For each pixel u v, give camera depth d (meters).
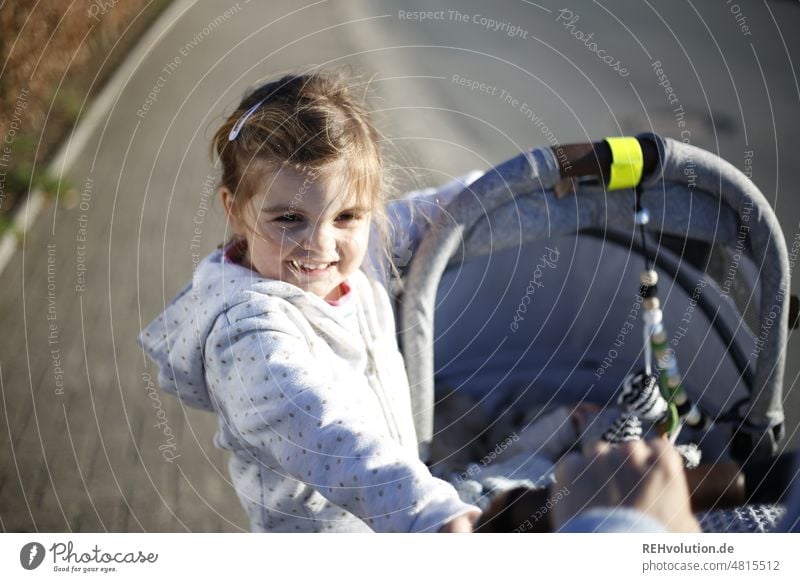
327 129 1.17
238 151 1.17
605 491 1.16
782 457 1.37
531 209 1.44
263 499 1.31
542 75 5.36
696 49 6.08
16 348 2.65
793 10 6.86
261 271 1.20
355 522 1.36
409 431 1.33
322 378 1.09
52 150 3.79
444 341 1.82
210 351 1.16
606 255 1.76
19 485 2.12
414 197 1.50
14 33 3.76
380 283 1.37
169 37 4.99
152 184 3.61
